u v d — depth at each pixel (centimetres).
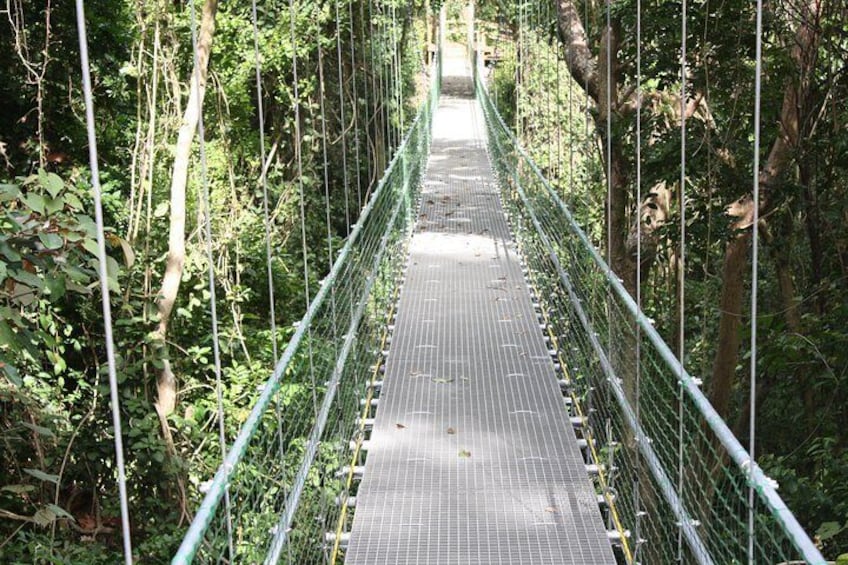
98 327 568
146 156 651
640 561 317
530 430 405
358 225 447
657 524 356
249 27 827
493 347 515
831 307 611
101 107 658
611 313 414
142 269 589
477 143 1548
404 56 1376
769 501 156
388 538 321
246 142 859
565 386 469
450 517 333
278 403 245
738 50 545
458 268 701
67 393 561
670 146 588
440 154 1416
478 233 834
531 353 505
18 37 524
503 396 444
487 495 348
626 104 693
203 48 584
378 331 534
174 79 653
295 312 824
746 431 754
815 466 650
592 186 971
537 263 632
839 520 494
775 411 787
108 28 621
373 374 474
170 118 658
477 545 316
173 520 524
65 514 374
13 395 436
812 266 628
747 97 575
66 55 602
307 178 928
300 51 834
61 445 509
